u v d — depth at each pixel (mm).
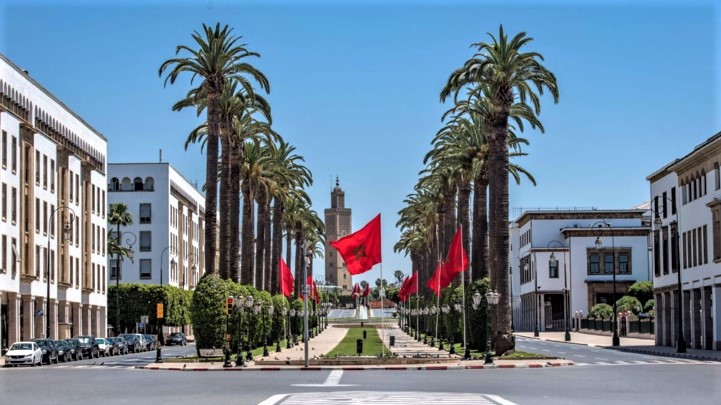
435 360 56906
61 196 99562
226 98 70875
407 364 56500
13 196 84312
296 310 111312
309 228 137500
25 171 87812
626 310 125688
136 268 146750
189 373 50969
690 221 82438
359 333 149250
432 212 123312
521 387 36375
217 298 65188
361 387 36875
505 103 63125
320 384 39125
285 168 100625
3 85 83125
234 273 76562
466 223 88250
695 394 32719
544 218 153750
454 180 92750
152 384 40406
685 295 84438
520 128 71562
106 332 117875
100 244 115938
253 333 75188
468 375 45531
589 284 148625
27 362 64562
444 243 98125
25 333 86938
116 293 118438
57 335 96438
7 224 82188
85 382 42625
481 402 29172
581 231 149500
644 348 84750
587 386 36906
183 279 160750
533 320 155375
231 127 73562
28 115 90000
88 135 111562
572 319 149250
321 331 157875
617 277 148500
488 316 55469
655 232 93125
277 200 107125
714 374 45406
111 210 136875
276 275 107375
